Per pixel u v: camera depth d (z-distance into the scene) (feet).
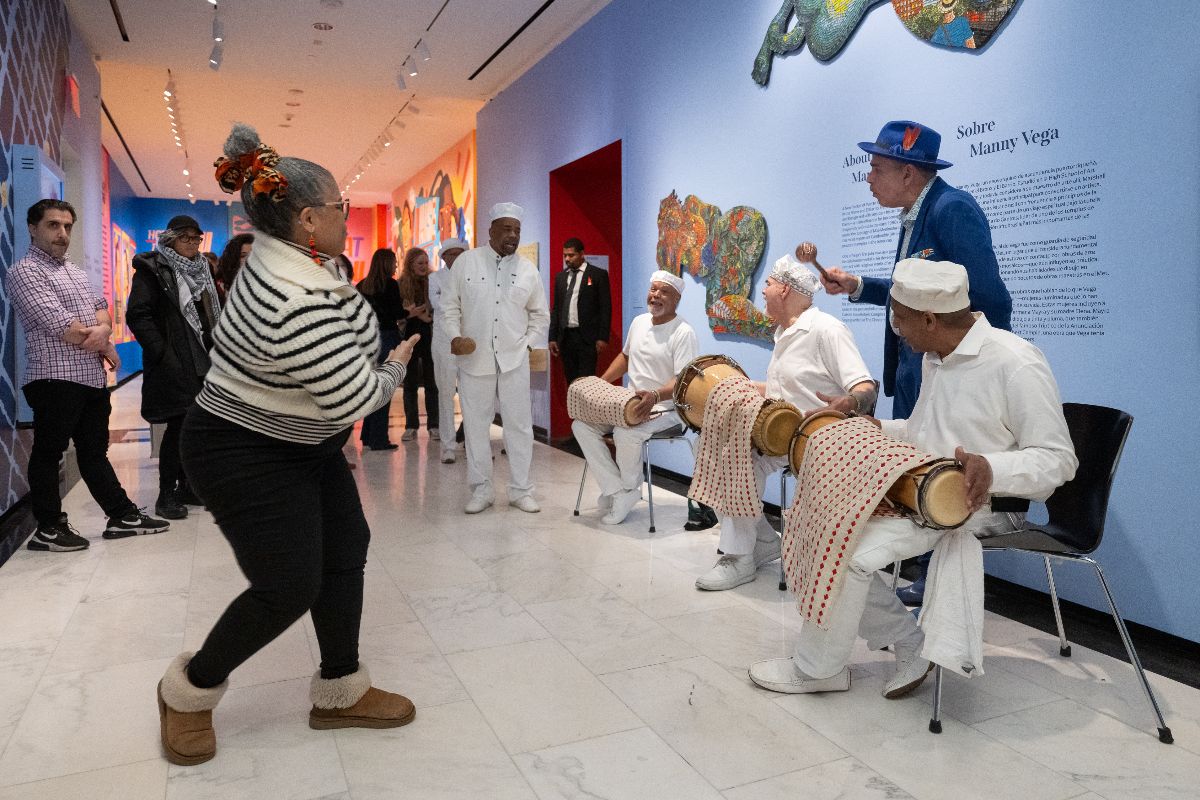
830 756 6.81
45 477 12.71
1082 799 6.14
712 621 9.88
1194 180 8.59
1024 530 7.82
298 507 6.33
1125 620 9.57
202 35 24.64
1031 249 10.39
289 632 9.63
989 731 7.22
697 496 10.68
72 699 7.87
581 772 6.59
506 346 15.19
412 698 7.91
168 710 6.69
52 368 12.36
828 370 11.07
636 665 8.64
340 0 21.79
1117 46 9.25
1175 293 8.84
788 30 14.60
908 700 7.85
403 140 38.47
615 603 10.52
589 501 16.46
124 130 37.09
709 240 17.13
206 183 52.29
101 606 10.37
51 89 20.58
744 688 8.11
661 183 19.01
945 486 6.71
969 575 7.04
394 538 13.67
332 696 7.21
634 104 20.03
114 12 22.85
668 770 6.61
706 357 11.39
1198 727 7.24
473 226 35.94
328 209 6.23
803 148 14.44
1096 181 9.55
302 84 29.68
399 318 23.40
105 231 39.06
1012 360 7.20
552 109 24.59
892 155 9.52
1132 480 9.41
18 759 6.79
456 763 6.73
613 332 25.79
